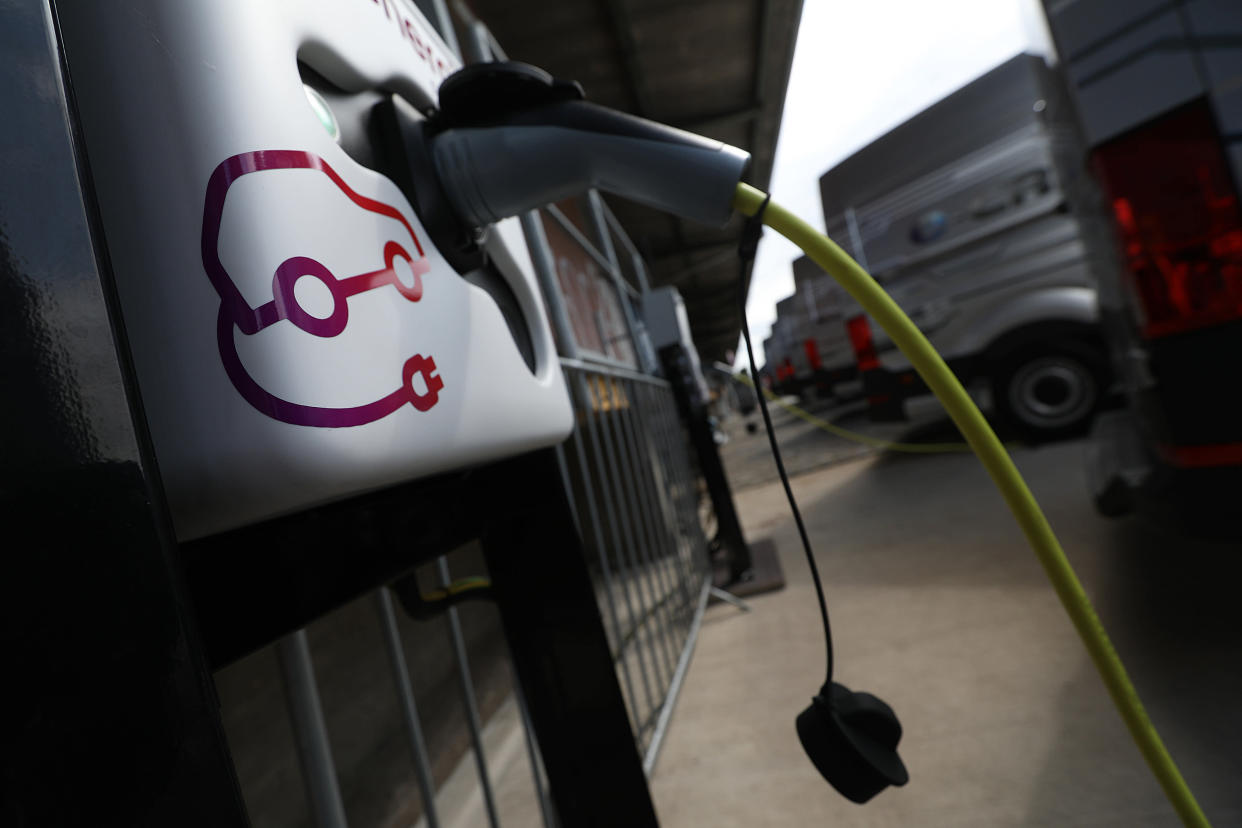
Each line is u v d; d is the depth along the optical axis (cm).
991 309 435
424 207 33
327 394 22
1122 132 141
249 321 21
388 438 25
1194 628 153
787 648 200
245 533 31
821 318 696
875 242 502
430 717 175
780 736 150
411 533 45
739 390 1345
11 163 18
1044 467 360
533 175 36
